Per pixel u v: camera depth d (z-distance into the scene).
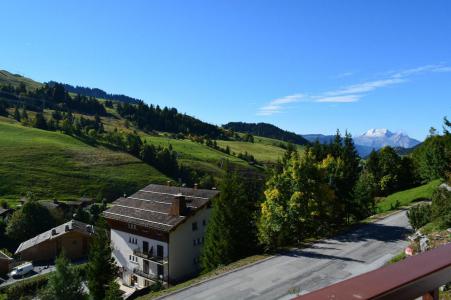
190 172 134.62
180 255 45.03
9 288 50.22
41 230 77.62
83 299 34.19
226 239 35.31
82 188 106.56
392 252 30.77
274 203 35.44
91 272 34.84
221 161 154.62
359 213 46.28
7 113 186.88
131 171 122.88
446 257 2.63
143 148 135.00
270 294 24.19
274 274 27.83
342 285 2.12
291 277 26.95
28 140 129.62
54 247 67.19
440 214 24.45
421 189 58.91
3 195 95.31
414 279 2.21
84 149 131.50
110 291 31.30
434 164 59.38
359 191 46.25
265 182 41.72
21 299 47.06
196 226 46.81
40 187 101.94
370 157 69.94
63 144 131.50
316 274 27.16
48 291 33.09
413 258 2.62
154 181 119.81
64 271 33.41
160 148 145.38
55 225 80.00
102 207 88.25
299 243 35.75
